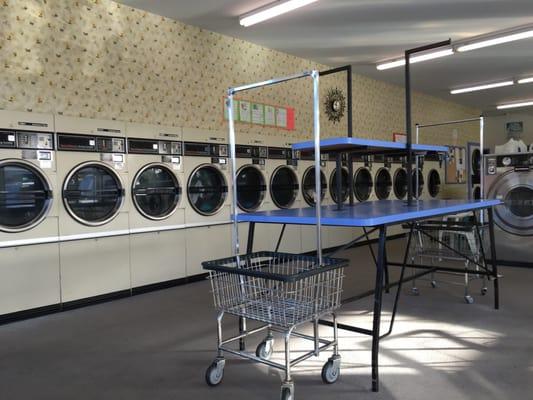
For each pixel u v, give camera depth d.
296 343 2.90
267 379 2.38
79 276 3.93
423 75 7.53
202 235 4.97
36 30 3.79
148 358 2.71
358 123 7.53
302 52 6.17
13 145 3.47
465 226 3.84
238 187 5.45
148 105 4.61
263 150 5.66
